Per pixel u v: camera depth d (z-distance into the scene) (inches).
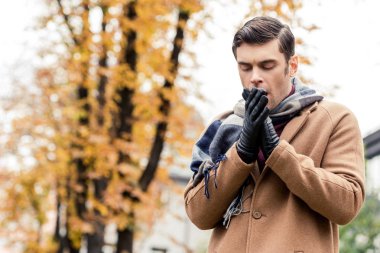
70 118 415.2
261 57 91.6
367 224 508.1
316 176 90.0
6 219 542.6
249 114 90.4
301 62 271.1
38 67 523.8
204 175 96.5
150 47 382.9
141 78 389.1
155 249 1069.8
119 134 391.2
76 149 390.6
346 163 94.7
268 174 95.7
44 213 570.9
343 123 97.7
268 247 92.7
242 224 96.4
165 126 383.2
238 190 98.0
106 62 392.2
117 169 374.3
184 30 352.8
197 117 421.1
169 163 413.1
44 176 482.0
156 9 351.3
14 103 547.2
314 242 92.2
